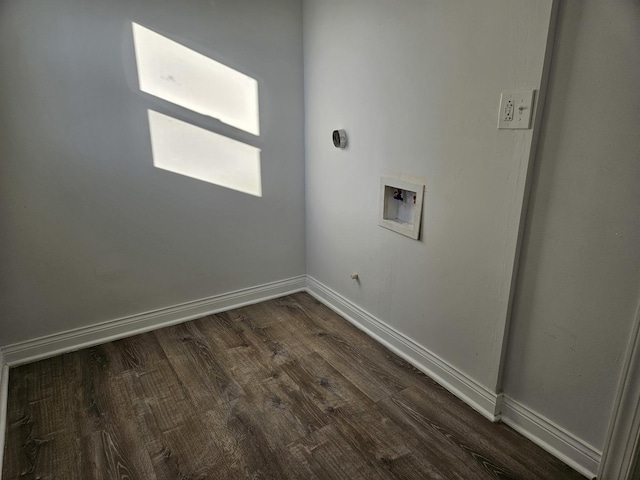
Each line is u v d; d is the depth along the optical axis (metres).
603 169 1.31
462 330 1.89
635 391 1.33
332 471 1.56
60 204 2.15
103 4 2.03
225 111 2.48
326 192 2.68
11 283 2.12
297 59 2.64
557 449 1.62
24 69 1.94
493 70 1.54
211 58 2.36
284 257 2.98
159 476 1.54
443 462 1.59
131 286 2.46
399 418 1.82
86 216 2.23
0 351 2.13
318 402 1.92
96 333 2.40
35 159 2.05
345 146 2.41
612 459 1.43
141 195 2.35
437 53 1.75
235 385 2.04
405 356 2.26
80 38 2.02
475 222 1.73
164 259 2.52
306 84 2.67
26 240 2.11
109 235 2.32
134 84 2.19
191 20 2.26
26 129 2.00
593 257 1.38
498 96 1.54
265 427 1.77
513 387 1.74
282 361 2.23
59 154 2.09
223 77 2.42
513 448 1.66
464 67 1.65
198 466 1.58
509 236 1.60
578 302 1.45
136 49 2.16
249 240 2.80
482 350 1.81
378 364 2.21
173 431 1.75
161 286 2.55
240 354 2.30
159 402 1.92
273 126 2.67
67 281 2.26
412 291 2.14
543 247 1.52
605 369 1.41
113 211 2.29
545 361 1.60
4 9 1.85
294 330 2.56
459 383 1.96
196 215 2.55
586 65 1.29
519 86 1.46
